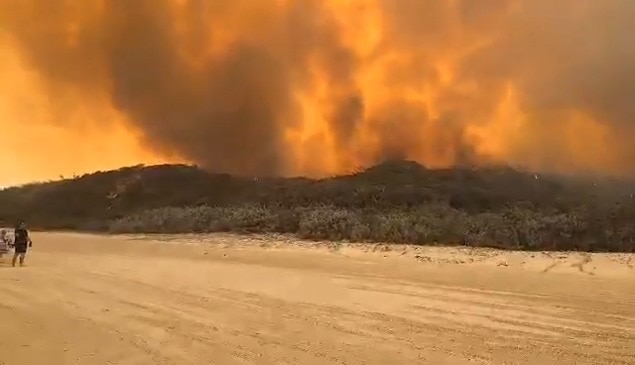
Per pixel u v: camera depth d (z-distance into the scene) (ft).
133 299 33.88
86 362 21.38
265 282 40.16
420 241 66.59
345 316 28.68
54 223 106.52
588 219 67.87
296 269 47.65
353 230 70.95
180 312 30.09
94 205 113.50
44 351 22.82
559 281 38.55
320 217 76.84
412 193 90.84
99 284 39.68
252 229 81.35
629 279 39.19
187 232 83.82
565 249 62.18
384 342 23.70
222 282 40.27
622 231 64.28
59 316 29.27
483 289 36.06
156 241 74.02
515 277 40.52
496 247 62.90
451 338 24.18
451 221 71.56
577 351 22.07
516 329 25.53
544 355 21.63
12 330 26.35
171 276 43.60
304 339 24.29
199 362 21.24
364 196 91.66
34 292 36.52
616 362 20.79
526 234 65.36
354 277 42.19
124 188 114.93
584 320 27.04
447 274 42.70
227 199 103.96
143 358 21.83
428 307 30.63
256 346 23.29
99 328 26.66
